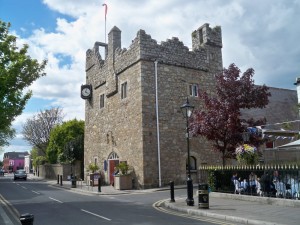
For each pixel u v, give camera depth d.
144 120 23.02
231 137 17.95
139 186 22.69
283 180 12.76
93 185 27.23
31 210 13.54
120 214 11.91
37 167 62.88
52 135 47.81
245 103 18.30
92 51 32.25
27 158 102.38
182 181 23.66
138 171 22.95
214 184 16.06
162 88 24.03
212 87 26.23
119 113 26.27
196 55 25.94
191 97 25.11
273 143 26.11
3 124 17.81
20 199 18.20
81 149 39.59
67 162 42.50
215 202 13.84
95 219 10.84
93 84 31.72
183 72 25.16
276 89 31.45
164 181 22.92
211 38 26.86
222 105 18.16
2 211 13.39
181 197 17.02
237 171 14.92
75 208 13.81
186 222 10.05
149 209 13.24
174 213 12.09
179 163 23.78
